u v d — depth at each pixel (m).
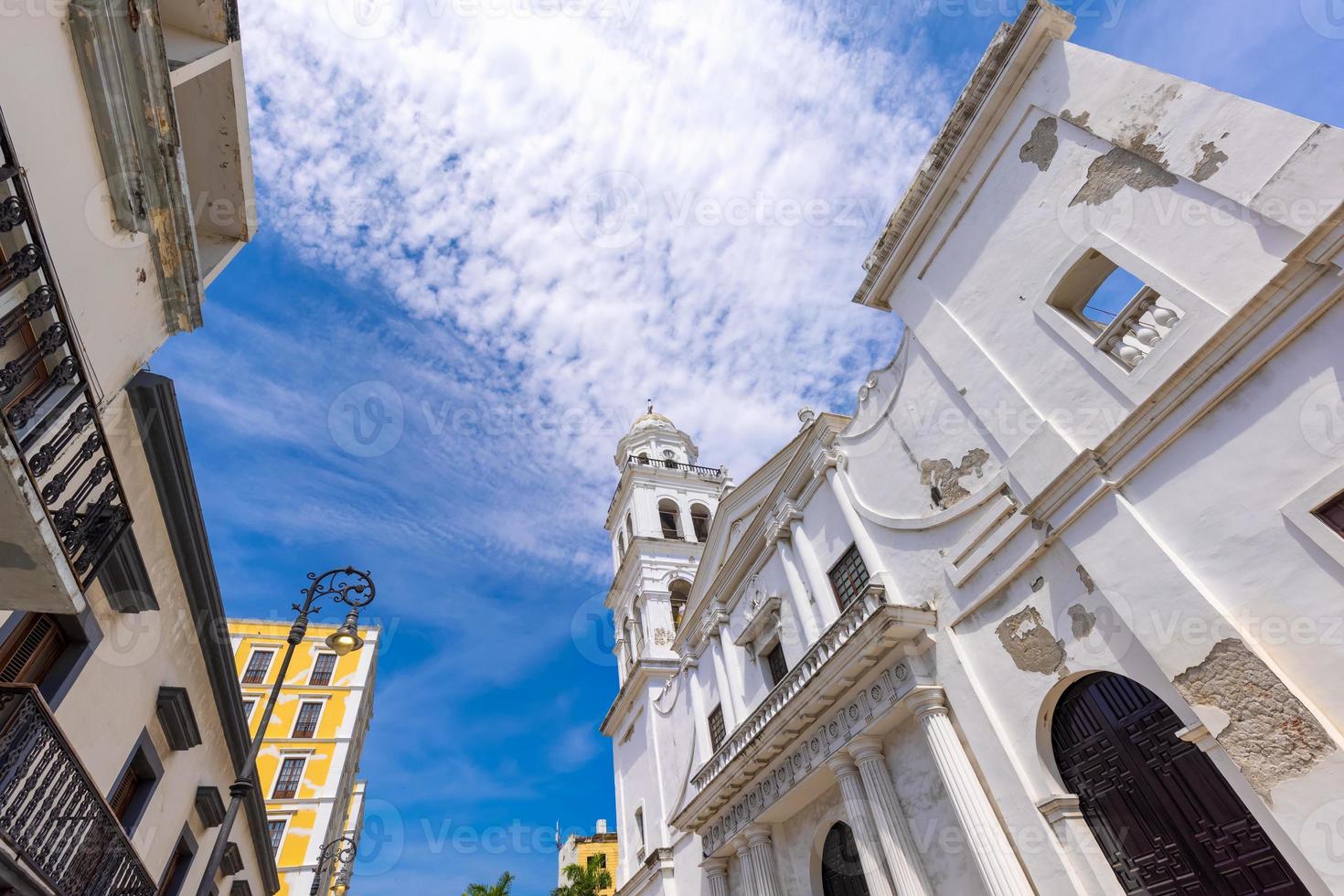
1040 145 8.91
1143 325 7.54
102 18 5.11
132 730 7.36
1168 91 7.28
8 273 4.28
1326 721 5.14
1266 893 5.70
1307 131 5.94
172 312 6.92
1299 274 5.81
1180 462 6.68
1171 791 6.55
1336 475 5.43
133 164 5.76
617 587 28.06
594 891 24.67
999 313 9.23
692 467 31.14
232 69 7.68
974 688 8.71
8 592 4.88
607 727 25.86
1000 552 8.73
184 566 7.88
